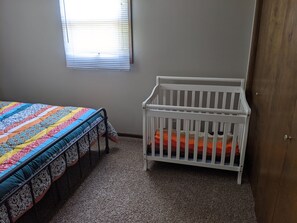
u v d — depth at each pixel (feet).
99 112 8.32
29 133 6.69
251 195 6.85
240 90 8.21
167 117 7.22
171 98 9.21
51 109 8.55
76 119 7.73
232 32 8.30
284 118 4.42
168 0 8.43
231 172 7.97
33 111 8.36
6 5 9.92
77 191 7.00
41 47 10.19
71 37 9.56
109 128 9.02
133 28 9.00
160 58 9.16
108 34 9.19
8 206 4.57
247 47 8.32
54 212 6.23
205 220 5.97
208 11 8.25
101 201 6.63
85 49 9.58
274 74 5.34
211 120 6.88
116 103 10.27
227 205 6.46
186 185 7.29
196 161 7.56
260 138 6.31
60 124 7.29
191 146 7.70
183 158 7.73
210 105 9.19
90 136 7.80
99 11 8.97
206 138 7.21
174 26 8.67
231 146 7.34
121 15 8.84
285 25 4.79
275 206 4.55
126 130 10.59
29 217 6.04
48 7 9.55
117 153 9.14
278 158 4.59
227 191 7.02
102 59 9.57
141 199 6.70
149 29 8.89
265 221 5.15
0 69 11.02
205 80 8.79
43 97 11.03
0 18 10.15
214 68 8.84
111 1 8.76
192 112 7.04
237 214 6.15
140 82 9.69
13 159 5.45
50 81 10.66
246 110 6.56
